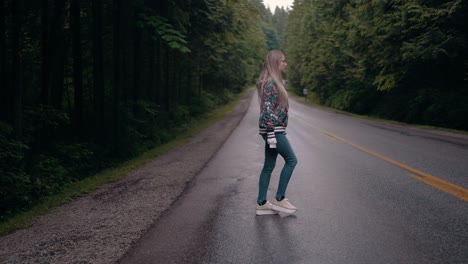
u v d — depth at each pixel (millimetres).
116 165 11609
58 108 12266
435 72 20609
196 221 4586
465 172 6766
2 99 9555
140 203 5637
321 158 8906
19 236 4508
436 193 5383
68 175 9664
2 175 7375
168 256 3582
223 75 40375
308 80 51781
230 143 12688
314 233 3990
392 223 4199
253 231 4137
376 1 20844
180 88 29875
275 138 4430
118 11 13250
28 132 9695
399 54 20312
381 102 26578
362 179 6504
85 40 15719
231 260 3424
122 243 3984
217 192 6012
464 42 16969
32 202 7352
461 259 3252
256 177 7051
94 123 13727
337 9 36062
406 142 11664
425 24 17281
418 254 3381
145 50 19656
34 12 11625
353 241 3730
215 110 36125
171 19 15352
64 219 5098
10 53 11273
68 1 12203
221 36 21828
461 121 16062
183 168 8461
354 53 28062
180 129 19250
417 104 19672
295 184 6297
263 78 4512
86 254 3746
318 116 26984
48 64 10883
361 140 12391
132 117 15320
